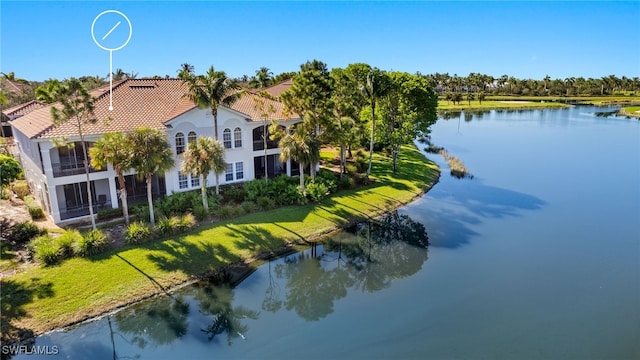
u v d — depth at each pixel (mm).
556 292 22891
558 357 17484
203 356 17734
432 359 17406
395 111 47000
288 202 34625
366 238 30812
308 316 20812
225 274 24500
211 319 20438
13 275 21609
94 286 21453
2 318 18688
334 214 34062
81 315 19672
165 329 19516
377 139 49156
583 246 29203
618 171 52781
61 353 17578
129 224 28203
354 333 19312
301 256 27625
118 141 25875
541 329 19453
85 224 28422
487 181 47781
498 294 22641
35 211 29641
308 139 34719
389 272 25562
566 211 37062
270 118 39688
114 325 19547
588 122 110562
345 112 42156
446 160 60000
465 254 27984
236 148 38125
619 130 93312
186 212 30766
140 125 32469
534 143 75625
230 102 35062
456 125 106688
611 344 18344
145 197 34031
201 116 35312
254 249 27234
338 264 26703
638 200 40281
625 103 174250
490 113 142125
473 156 63094
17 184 35562
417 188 43031
